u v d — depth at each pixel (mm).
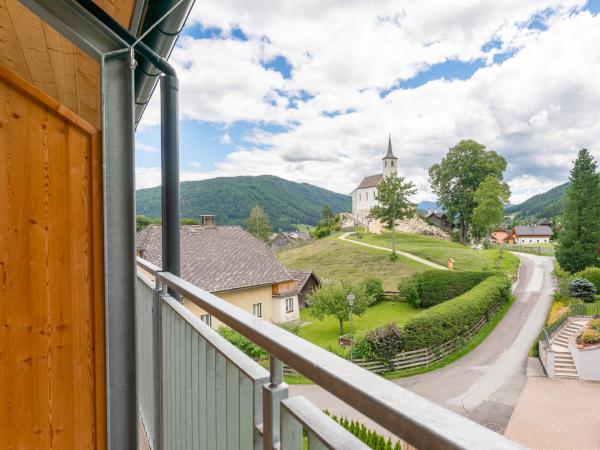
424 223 40531
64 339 1557
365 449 499
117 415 1610
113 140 1565
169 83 2018
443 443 361
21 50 1845
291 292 12836
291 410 681
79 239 1578
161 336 1848
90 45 1473
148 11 1672
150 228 13719
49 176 1529
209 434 1224
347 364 576
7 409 1469
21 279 1491
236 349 1053
